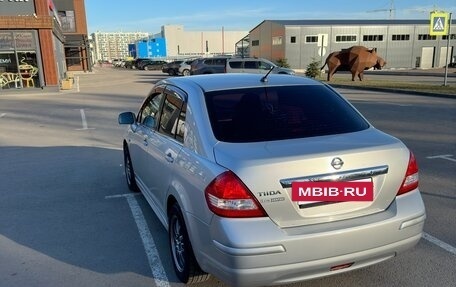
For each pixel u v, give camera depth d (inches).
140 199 213.9
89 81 1307.8
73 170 273.7
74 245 163.8
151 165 163.5
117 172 266.2
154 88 184.2
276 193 104.2
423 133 366.3
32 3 967.0
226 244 102.7
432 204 196.9
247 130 121.6
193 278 128.0
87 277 139.8
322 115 132.2
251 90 138.5
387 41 2357.3
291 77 157.5
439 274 135.8
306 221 107.4
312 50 2294.5
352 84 956.0
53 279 138.9
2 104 693.9
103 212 197.3
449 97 640.4
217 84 142.7
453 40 2431.1
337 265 109.0
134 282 136.4
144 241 165.9
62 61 1434.5
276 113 129.4
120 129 431.8
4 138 398.3
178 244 134.6
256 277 103.3
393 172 114.7
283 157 105.8
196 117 127.7
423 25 2375.7
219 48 4446.4
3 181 252.7
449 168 257.3
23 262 150.8
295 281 107.8
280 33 2327.8
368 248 110.8
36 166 287.1
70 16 2174.0
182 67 1604.3
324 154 107.4
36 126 467.2
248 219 103.5
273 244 102.2
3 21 860.0
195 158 118.9
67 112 577.9
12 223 186.9
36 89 916.6
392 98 662.5
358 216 112.1
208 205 107.6
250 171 103.3
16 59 895.7
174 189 128.8
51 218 191.8
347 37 2314.2
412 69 2246.6
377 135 124.3
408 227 115.3
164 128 153.9
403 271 138.1
